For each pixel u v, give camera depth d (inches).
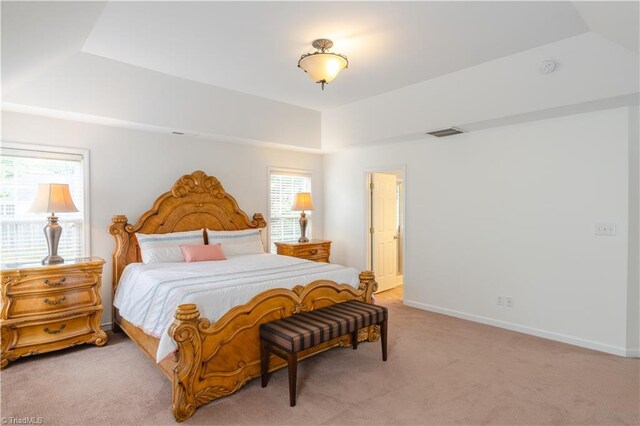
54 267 123.4
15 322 116.0
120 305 139.3
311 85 162.7
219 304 100.0
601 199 130.7
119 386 103.4
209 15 103.2
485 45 122.2
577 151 135.9
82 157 149.7
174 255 156.3
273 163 216.4
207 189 182.7
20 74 105.6
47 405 93.3
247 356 103.2
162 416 89.0
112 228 151.9
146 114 150.4
